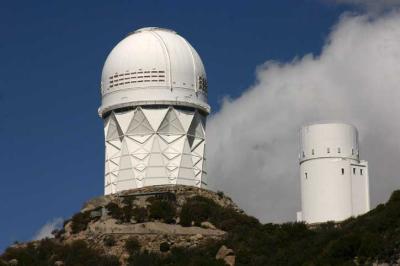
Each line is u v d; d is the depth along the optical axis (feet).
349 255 581.53
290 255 608.19
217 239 645.92
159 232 652.89
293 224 644.69
